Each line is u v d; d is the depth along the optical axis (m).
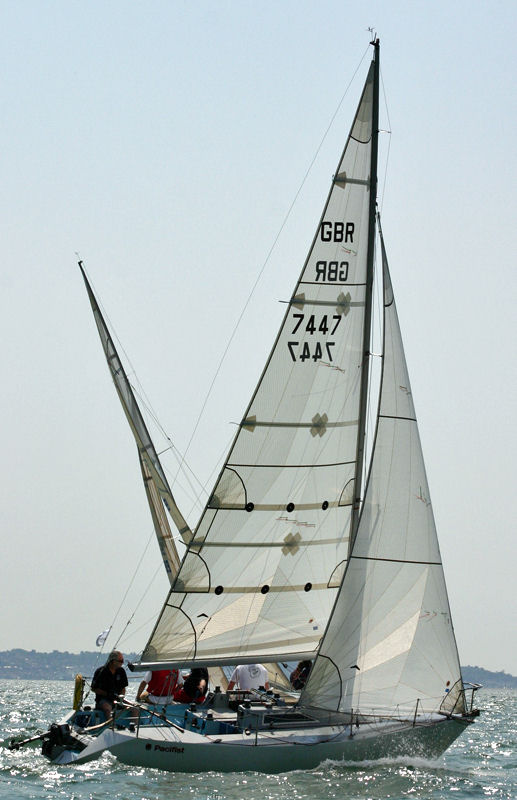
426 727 45.72
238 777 41.34
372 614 47.09
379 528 47.84
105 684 46.03
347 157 50.88
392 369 49.50
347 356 50.75
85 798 37.34
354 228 50.97
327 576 50.06
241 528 48.94
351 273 50.88
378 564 47.56
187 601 48.25
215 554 48.59
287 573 49.59
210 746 41.75
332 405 50.38
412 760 45.69
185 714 45.53
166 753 41.69
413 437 49.16
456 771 47.16
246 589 49.09
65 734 44.28
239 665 50.03
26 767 42.62
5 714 86.56
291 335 49.88
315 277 50.34
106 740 42.47
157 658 47.56
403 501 48.31
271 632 49.41
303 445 49.84
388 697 46.47
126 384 63.47
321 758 43.34
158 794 38.28
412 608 47.47
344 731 44.78
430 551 48.16
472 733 81.19
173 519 64.12
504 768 51.91
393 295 50.31
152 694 48.19
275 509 49.47
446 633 47.69
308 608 49.81
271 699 47.03
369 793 40.44
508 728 92.00
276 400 49.56
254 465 49.19
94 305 63.47
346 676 46.38
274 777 41.75
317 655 46.53
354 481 50.47
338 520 50.22
